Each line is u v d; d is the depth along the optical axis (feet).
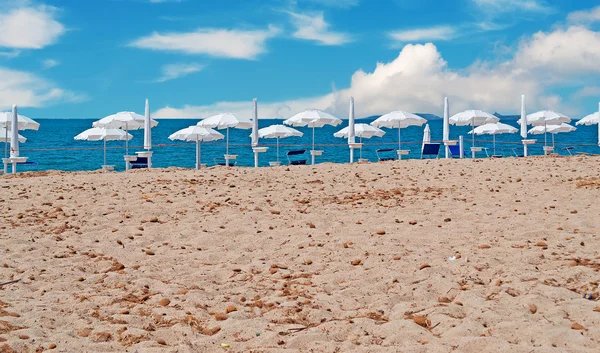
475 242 22.57
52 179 40.57
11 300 16.88
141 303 16.94
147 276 19.76
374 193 34.30
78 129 309.42
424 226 25.54
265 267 20.53
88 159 101.30
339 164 51.03
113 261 21.43
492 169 43.39
